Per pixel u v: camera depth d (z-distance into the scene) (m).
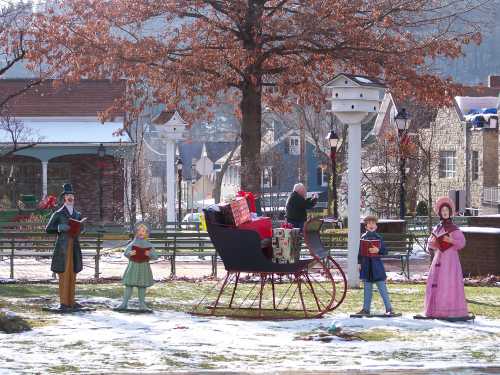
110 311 21.19
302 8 47.53
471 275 33.16
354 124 28.30
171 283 29.03
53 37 46.34
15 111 64.25
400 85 46.22
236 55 45.50
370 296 20.75
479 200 80.56
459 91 47.00
